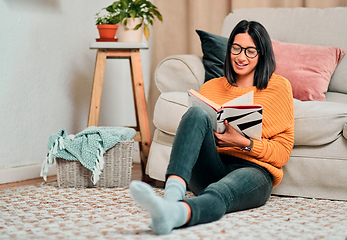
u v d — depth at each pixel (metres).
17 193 2.19
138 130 2.84
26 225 1.57
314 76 2.47
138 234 1.42
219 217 1.55
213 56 2.48
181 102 2.24
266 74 1.84
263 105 1.84
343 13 2.65
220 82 1.98
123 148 2.36
